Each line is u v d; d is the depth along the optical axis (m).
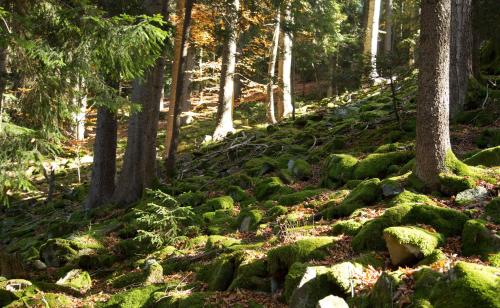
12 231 17.91
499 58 18.58
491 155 9.11
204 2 19.27
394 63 14.03
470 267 4.80
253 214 10.35
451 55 13.00
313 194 10.72
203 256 9.00
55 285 9.22
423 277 5.10
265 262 7.22
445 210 6.89
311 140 17.08
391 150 11.91
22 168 8.73
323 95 32.31
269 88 25.38
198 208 12.63
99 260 10.88
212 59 36.25
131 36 8.09
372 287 5.48
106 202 17.14
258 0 20.02
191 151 22.62
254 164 16.06
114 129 17.55
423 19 8.26
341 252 6.83
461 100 13.09
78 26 8.52
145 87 15.52
